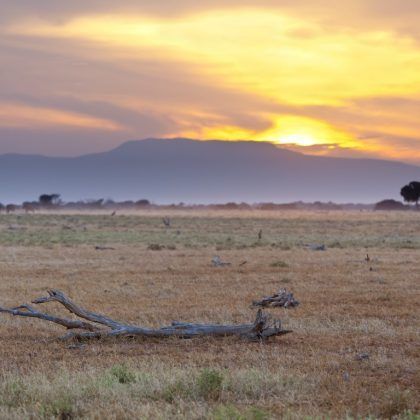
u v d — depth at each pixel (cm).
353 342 1967
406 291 3103
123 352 1848
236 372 1534
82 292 3111
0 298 2964
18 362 1741
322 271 4016
